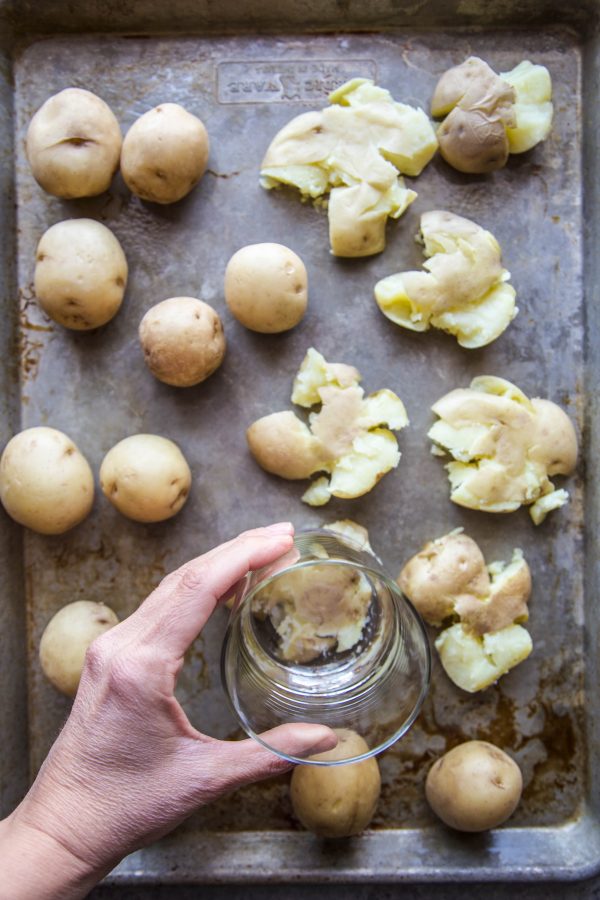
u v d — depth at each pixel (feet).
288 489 1.73
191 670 1.71
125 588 1.72
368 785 1.63
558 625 1.73
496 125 1.66
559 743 1.72
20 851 1.37
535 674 1.72
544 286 1.73
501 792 1.63
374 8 1.70
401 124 1.69
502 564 1.72
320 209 1.73
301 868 1.66
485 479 1.68
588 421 1.72
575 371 1.73
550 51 1.73
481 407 1.68
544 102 1.70
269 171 1.70
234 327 1.73
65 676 1.64
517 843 1.70
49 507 1.64
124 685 1.38
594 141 1.70
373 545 1.72
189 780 1.40
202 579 1.39
